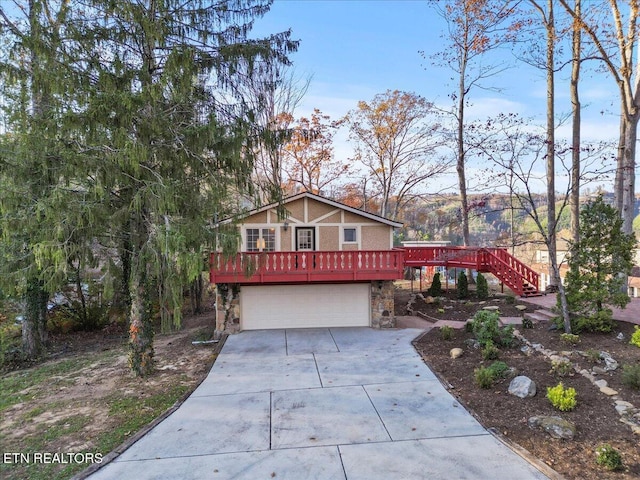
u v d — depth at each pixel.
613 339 9.09
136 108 7.43
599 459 5.10
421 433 6.17
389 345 11.13
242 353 10.74
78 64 7.81
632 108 14.13
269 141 9.58
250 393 7.97
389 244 14.77
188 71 7.97
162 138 8.24
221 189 8.89
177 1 8.60
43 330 12.80
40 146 7.23
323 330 13.02
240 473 5.21
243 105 9.62
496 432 6.11
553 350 8.87
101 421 6.86
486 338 9.81
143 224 8.76
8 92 8.19
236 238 8.70
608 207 9.75
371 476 5.07
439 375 8.68
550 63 15.67
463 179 20.70
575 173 13.45
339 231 14.55
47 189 7.58
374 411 7.01
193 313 17.78
